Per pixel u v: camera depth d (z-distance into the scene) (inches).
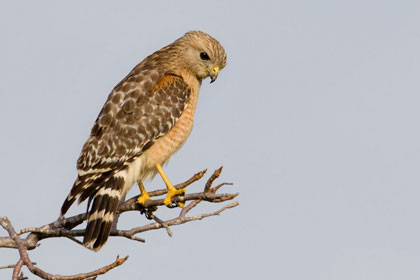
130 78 456.4
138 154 426.0
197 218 334.3
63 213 361.7
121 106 436.5
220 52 471.5
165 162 447.2
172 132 445.1
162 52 483.8
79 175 405.7
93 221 370.0
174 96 451.5
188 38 477.1
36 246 332.5
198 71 472.7
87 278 266.7
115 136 422.9
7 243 313.6
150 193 390.0
